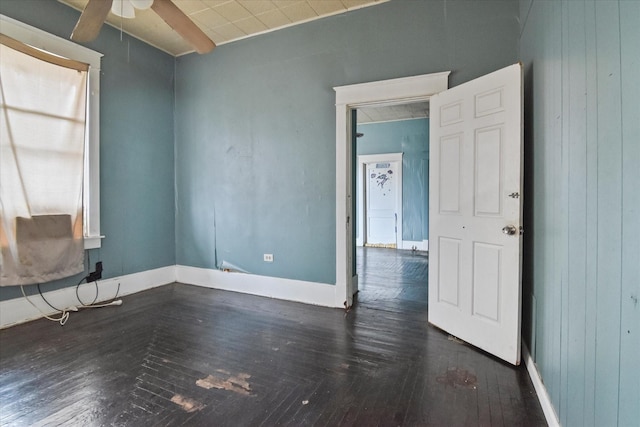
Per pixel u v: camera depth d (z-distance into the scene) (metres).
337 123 3.39
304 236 3.63
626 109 0.97
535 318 2.07
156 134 4.21
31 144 2.97
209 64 4.15
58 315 3.18
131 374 2.13
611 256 1.06
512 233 2.23
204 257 4.28
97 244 3.56
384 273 4.96
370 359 2.33
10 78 2.83
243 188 3.97
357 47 3.31
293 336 2.72
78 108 3.29
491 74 2.39
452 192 2.71
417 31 3.06
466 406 1.80
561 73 1.57
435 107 2.90
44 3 3.11
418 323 3.00
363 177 7.72
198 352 2.44
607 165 1.10
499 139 2.33
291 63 3.63
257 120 3.86
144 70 4.04
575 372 1.36
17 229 2.88
